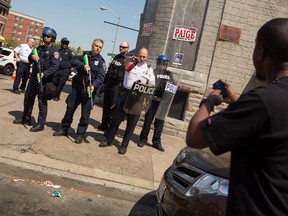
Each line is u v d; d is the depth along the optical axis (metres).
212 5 9.62
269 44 1.68
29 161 5.39
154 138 7.79
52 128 7.48
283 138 1.57
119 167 5.98
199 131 1.65
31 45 11.58
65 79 11.47
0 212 4.05
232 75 9.77
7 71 22.44
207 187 3.06
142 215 4.76
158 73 7.56
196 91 9.70
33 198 4.58
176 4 9.91
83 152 6.29
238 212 1.62
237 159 1.67
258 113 1.57
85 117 6.71
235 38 9.66
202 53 9.72
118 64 7.86
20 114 8.22
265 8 9.62
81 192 5.11
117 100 7.62
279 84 1.64
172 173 3.66
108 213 4.61
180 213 3.15
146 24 10.91
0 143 5.91
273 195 1.58
